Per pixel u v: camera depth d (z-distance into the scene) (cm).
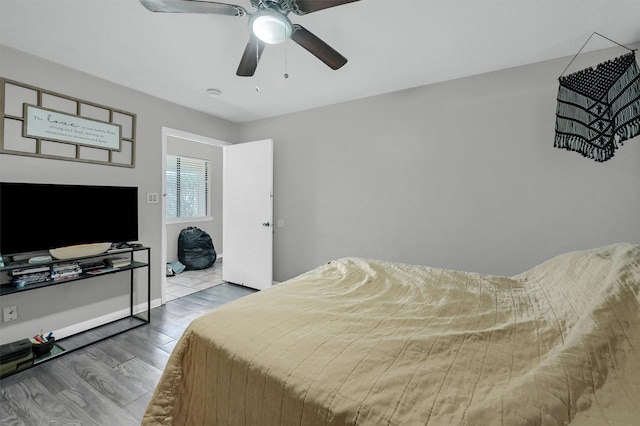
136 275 291
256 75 253
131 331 254
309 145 342
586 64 213
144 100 291
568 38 196
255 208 370
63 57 221
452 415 69
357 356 94
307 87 279
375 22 180
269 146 355
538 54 218
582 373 78
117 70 243
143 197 292
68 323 242
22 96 212
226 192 399
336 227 327
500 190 245
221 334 113
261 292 158
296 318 124
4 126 204
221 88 281
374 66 237
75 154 241
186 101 315
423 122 276
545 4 163
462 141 259
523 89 234
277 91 288
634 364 81
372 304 141
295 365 92
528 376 78
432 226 274
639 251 130
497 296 150
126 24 181
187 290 373
